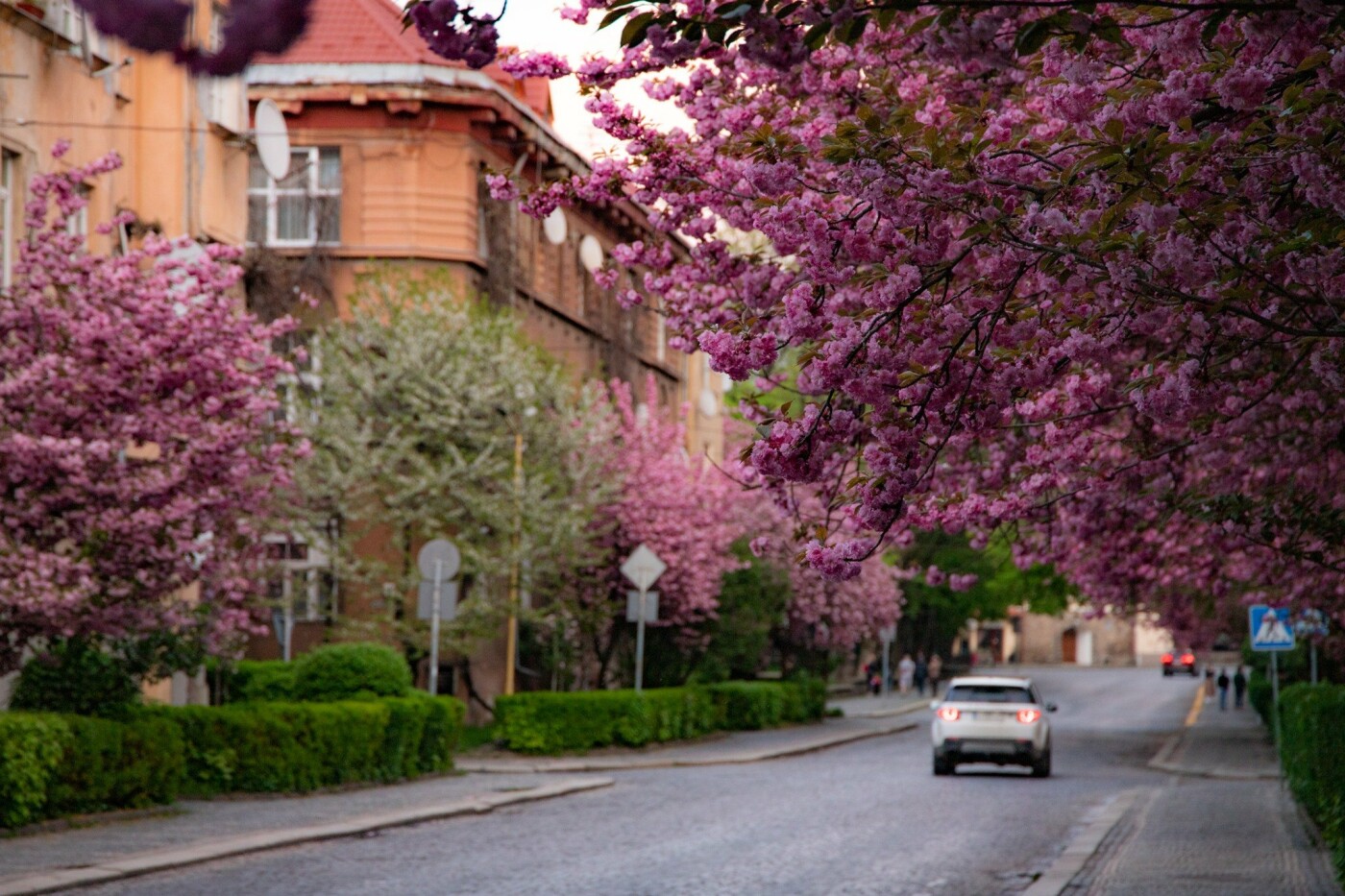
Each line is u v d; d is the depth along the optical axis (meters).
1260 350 9.59
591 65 11.08
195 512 20.19
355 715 24.64
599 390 41.03
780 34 5.49
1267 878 15.62
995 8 5.88
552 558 38.50
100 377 19.62
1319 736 19.36
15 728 17.05
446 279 38.84
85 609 19.45
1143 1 5.58
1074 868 16.48
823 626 59.56
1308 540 14.80
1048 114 8.73
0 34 23.89
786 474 7.79
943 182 7.22
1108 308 7.85
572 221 50.22
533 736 35.47
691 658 46.53
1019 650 145.12
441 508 37.00
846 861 17.42
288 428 21.59
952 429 7.66
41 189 20.55
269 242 41.47
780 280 10.62
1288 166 7.20
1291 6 5.59
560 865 16.58
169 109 28.89
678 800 25.19
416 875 15.60
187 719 21.58
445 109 41.69
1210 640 47.53
